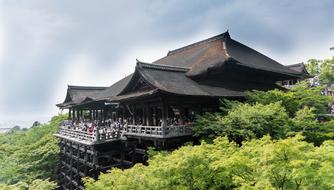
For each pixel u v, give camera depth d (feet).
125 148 86.99
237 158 34.14
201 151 40.09
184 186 38.91
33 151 118.73
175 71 92.43
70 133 111.45
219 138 49.32
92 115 145.38
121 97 86.89
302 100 79.77
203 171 38.75
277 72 107.04
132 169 44.60
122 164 86.58
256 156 36.24
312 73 190.39
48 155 117.08
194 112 86.48
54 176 120.88
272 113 63.36
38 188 50.11
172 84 77.41
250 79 108.99
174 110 92.12
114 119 130.31
